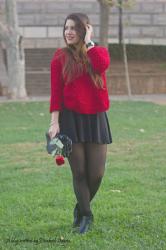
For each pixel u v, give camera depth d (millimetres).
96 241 10031
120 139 22250
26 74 47969
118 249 9609
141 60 53406
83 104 10070
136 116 30250
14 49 40125
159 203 12562
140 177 15328
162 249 9625
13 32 39938
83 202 10398
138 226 10875
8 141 21984
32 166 17234
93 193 10688
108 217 11500
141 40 57312
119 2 41875
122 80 49250
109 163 17406
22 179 15344
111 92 49125
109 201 12719
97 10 56625
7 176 15688
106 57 10086
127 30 57125
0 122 28203
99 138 10211
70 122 10141
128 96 45281
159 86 50188
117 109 33594
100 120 10289
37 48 52438
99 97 10172
